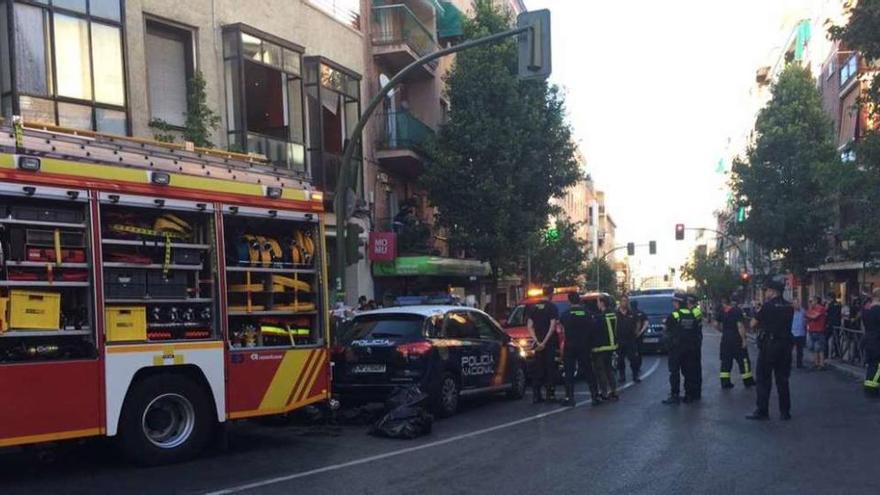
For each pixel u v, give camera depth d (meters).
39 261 6.77
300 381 9.00
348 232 13.78
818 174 15.56
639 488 6.63
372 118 22.64
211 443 8.48
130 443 7.37
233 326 8.45
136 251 7.50
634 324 15.48
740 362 14.02
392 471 7.38
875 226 14.88
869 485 6.70
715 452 8.14
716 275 65.50
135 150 7.61
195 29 15.46
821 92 32.88
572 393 12.03
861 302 19.78
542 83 23.58
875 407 11.48
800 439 8.86
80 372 6.91
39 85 12.38
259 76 16.70
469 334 12.00
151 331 7.58
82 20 13.05
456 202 23.48
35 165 6.69
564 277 36.00
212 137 15.64
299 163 17.91
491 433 9.51
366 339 10.87
